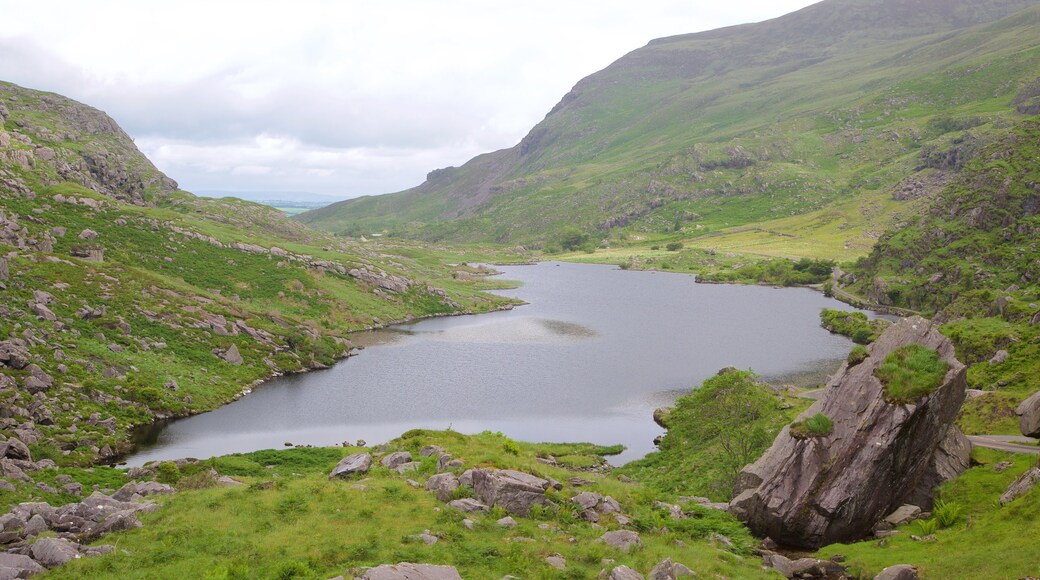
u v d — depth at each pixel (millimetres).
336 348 127875
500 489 37969
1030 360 78125
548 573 29438
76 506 37500
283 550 31156
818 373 112250
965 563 30141
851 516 39188
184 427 80688
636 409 92625
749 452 55844
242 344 112625
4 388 68312
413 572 27312
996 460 44562
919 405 39688
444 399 97188
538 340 145750
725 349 135750
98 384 80250
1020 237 176625
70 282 105312
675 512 41469
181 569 28969
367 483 42219
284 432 79875
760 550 38281
